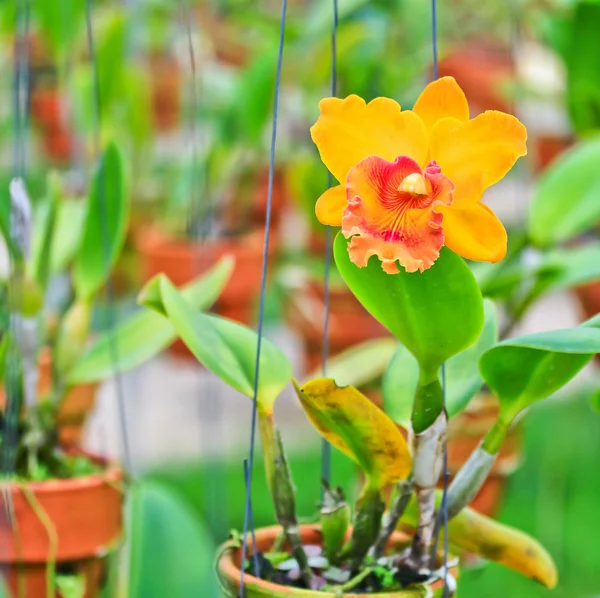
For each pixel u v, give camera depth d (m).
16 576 1.64
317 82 2.88
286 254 2.87
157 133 4.12
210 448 2.15
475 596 2.43
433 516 1.38
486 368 1.36
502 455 1.94
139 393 3.38
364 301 1.33
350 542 1.40
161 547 1.63
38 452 1.70
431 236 1.29
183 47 3.11
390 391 1.45
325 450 1.48
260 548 1.42
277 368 1.41
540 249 1.92
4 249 1.84
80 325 1.72
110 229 1.71
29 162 3.73
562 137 2.94
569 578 2.52
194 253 2.64
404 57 2.74
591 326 1.35
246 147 2.87
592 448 3.12
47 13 2.44
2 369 1.69
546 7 2.67
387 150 1.30
